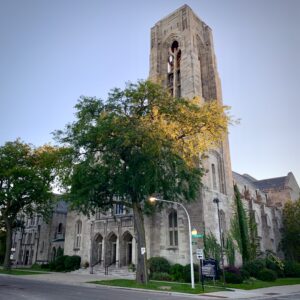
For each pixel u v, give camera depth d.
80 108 26.34
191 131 27.25
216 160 37.44
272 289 24.66
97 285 25.25
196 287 23.23
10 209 44.72
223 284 24.81
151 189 25.98
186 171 25.56
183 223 32.09
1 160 43.12
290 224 52.25
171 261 31.78
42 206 48.12
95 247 40.59
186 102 26.81
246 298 18.58
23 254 60.31
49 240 55.91
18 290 20.09
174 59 43.97
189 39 41.78
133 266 34.28
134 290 22.33
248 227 40.50
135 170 25.23
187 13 44.16
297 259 52.19
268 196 63.50
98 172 25.25
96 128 24.48
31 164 44.28
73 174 25.62
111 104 26.30
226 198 36.16
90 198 26.08
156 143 22.84
